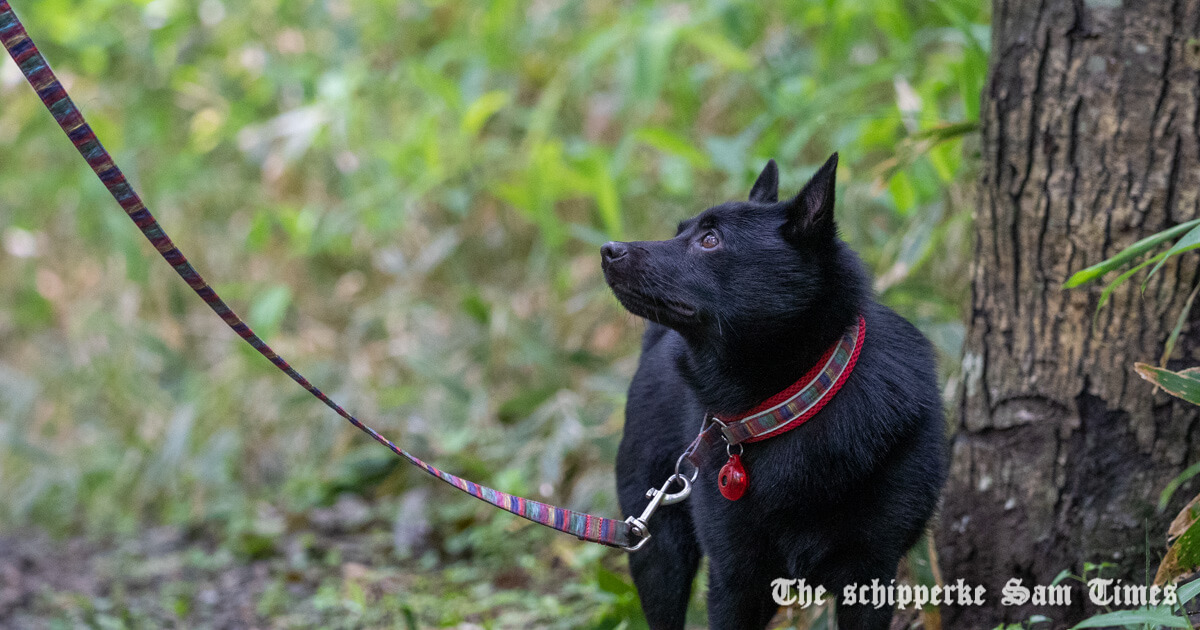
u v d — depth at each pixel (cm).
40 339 888
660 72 595
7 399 802
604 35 641
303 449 712
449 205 716
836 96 589
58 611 497
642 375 374
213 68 816
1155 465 333
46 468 752
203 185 809
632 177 700
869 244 581
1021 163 348
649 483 361
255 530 611
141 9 798
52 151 835
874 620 302
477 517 585
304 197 817
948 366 493
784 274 302
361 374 722
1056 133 340
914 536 306
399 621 463
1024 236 350
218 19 816
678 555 356
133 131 796
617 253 309
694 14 667
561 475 601
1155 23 327
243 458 732
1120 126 331
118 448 777
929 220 497
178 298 827
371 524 621
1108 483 339
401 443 655
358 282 812
